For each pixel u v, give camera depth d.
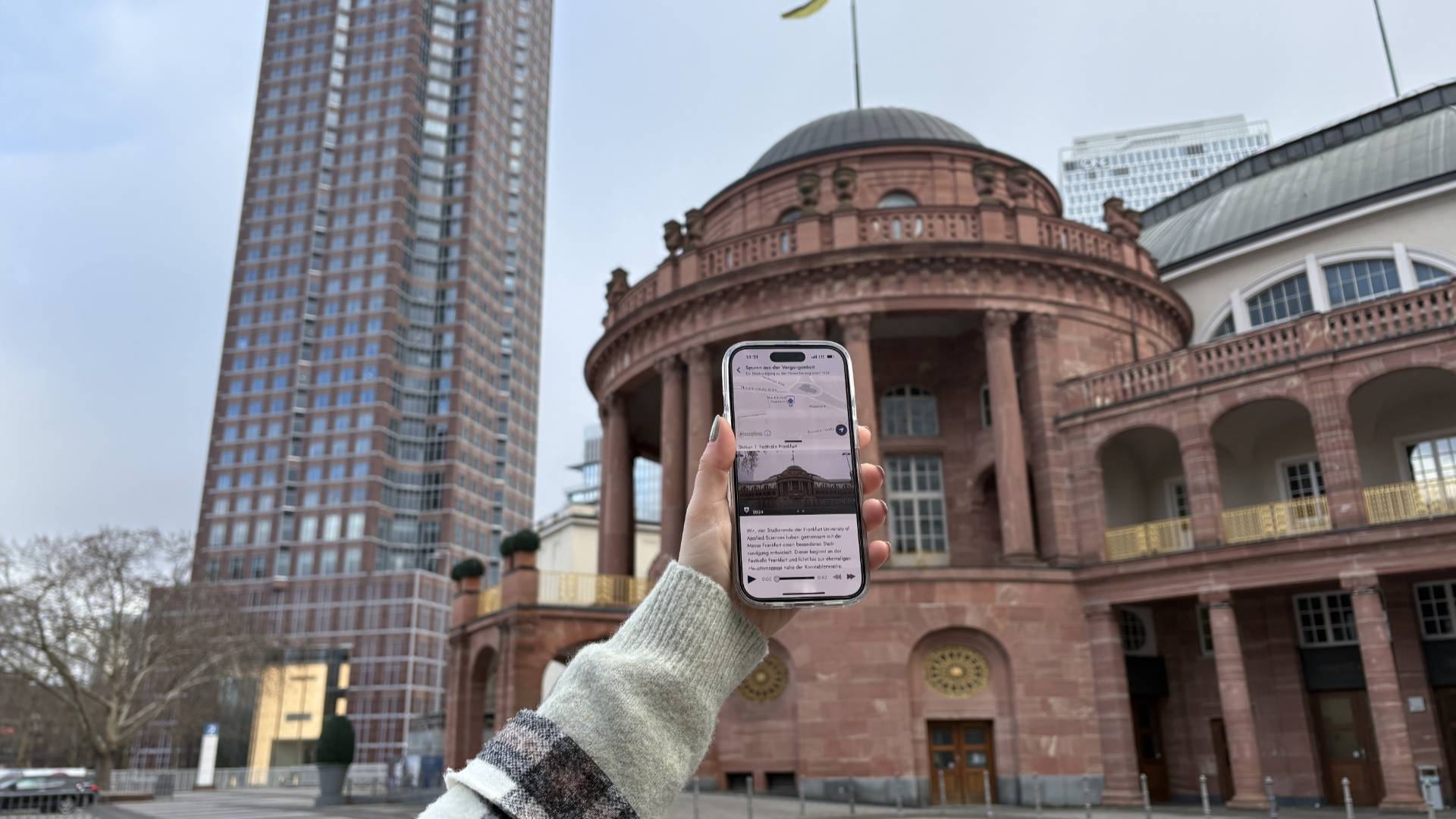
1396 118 40.22
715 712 1.37
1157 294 33.50
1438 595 26.19
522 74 138.75
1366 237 34.78
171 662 51.09
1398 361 24.12
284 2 126.12
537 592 29.92
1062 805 25.47
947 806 25.69
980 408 32.94
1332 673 26.89
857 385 29.88
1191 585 25.91
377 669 96.06
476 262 120.81
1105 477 31.36
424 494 108.88
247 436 107.75
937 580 27.28
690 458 32.06
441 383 113.50
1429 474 27.62
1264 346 26.69
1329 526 27.69
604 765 1.21
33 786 37.22
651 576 31.52
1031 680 26.62
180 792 58.16
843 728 26.09
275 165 118.56
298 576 101.31
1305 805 26.33
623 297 38.78
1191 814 23.02
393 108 119.38
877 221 31.80
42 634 45.44
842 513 1.97
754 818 21.48
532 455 129.00
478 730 33.38
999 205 31.61
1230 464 31.20
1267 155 44.72
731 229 38.69
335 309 111.62
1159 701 29.72
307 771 74.62
